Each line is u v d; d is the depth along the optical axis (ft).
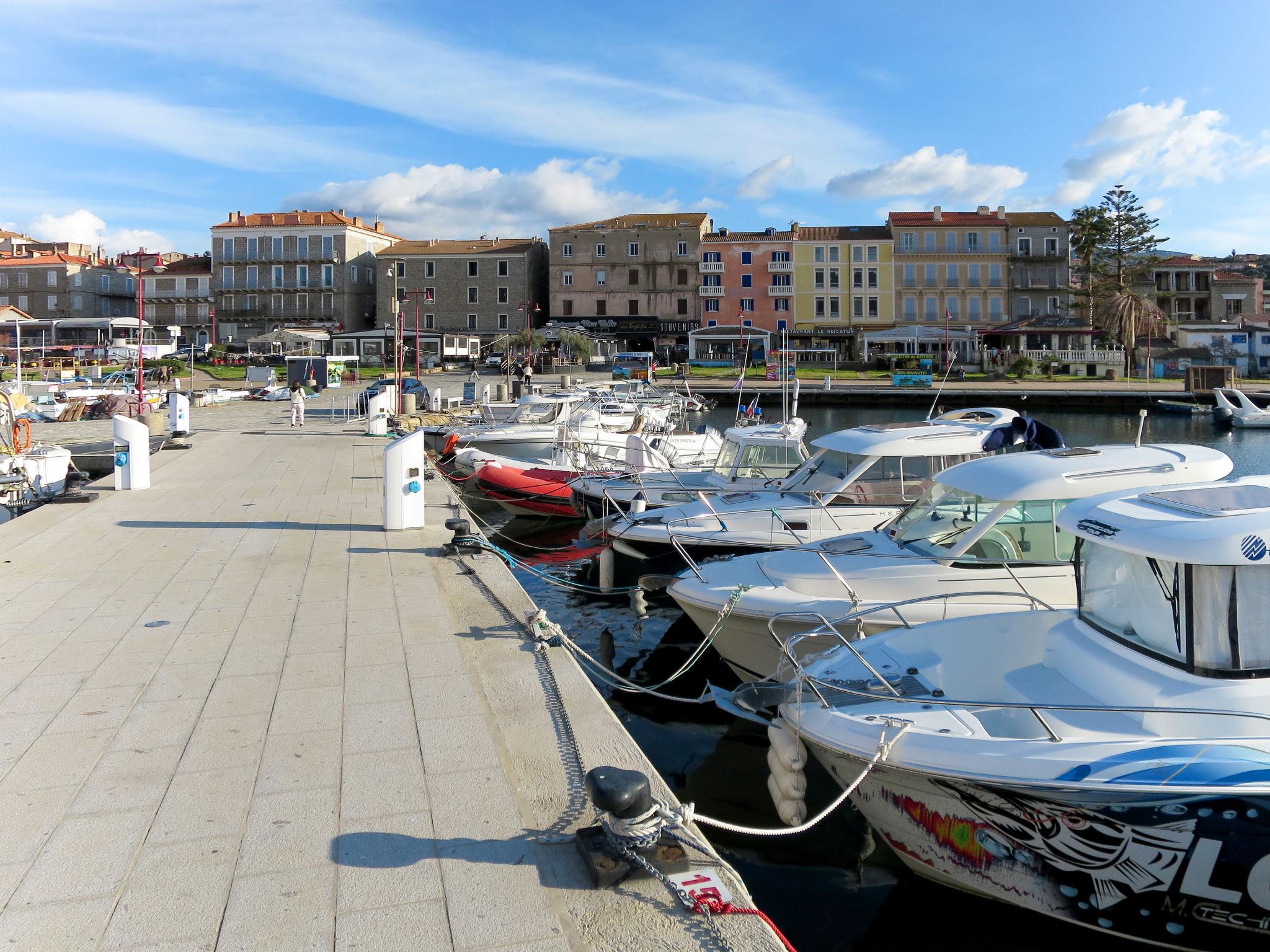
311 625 26.16
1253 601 16.61
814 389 170.71
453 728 18.71
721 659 35.14
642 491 51.88
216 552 36.58
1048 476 27.17
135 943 11.68
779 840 21.84
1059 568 27.73
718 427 134.21
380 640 24.71
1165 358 210.38
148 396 117.80
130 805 15.31
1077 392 159.12
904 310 238.89
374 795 15.75
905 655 22.02
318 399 152.56
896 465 38.47
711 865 13.73
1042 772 15.96
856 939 18.12
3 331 253.24
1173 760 15.56
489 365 215.10
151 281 283.59
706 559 38.52
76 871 13.30
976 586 27.61
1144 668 17.74
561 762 17.12
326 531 41.11
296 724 18.84
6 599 28.94
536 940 11.82
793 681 21.42
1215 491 19.99
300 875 13.28
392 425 98.32
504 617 27.07
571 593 45.01
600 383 160.56
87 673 21.89
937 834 17.85
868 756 17.65
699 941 11.85
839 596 28.48
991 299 237.25
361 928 12.03
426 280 255.91
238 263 268.00
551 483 60.90
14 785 16.01
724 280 244.63
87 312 281.54
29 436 64.03
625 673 33.99
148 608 27.96
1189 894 15.66
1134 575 18.39
